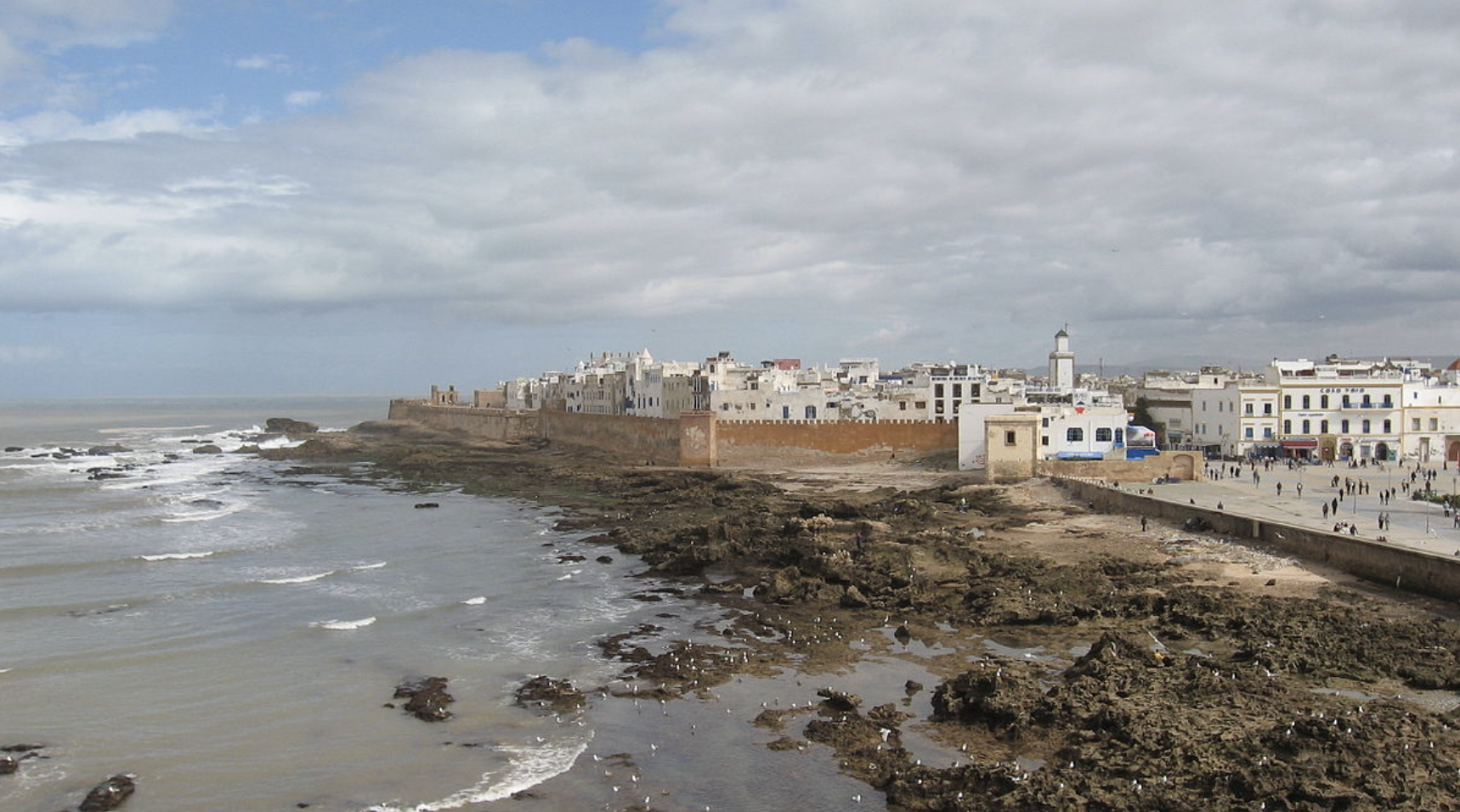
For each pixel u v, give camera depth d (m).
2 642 52.69
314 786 35.47
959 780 32.56
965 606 54.94
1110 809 29.25
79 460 171.00
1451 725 32.91
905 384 152.75
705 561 69.56
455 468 143.75
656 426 140.38
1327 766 30.06
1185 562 60.03
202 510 105.75
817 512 84.38
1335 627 45.31
